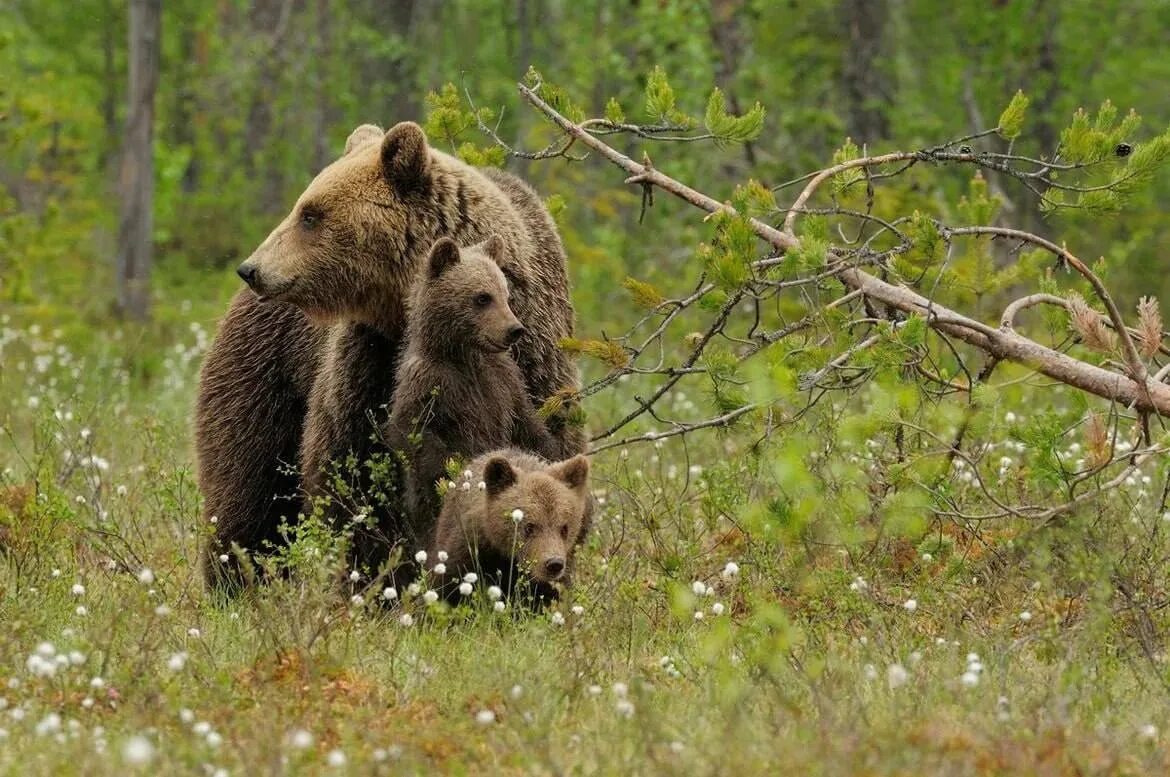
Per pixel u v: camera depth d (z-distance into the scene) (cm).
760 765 826
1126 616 1101
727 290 1198
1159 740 897
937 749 833
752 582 1222
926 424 1277
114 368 2469
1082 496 1144
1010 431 1200
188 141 4788
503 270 1281
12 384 2325
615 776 819
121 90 4856
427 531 1241
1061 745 847
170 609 1162
